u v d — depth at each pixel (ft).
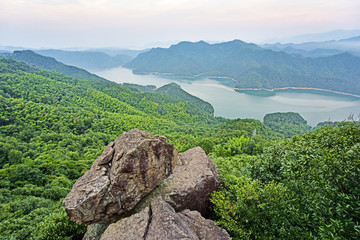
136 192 26.21
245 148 174.19
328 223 19.51
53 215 35.94
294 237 21.13
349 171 20.35
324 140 29.40
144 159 27.27
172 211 23.68
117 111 379.14
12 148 171.83
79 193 23.86
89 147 212.84
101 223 24.89
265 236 23.44
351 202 18.66
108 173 26.03
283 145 35.76
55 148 193.88
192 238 19.94
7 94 300.61
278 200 23.57
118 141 29.58
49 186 89.20
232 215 27.25
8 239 40.11
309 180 23.21
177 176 31.86
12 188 92.63
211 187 31.78
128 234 21.47
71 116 283.38
